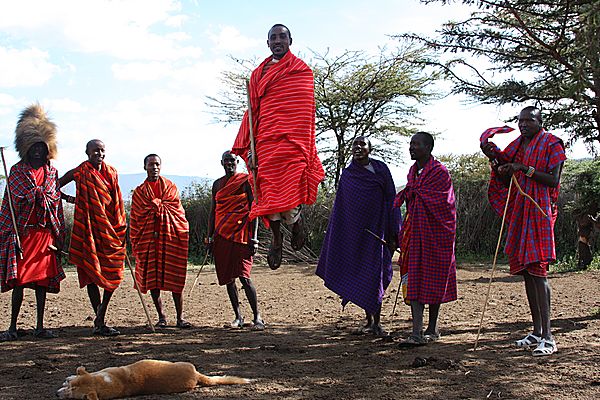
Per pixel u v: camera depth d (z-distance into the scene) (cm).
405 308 996
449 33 921
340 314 968
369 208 780
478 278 1366
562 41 844
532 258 654
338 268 789
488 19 892
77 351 698
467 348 683
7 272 759
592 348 652
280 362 643
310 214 1895
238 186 867
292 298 1145
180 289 872
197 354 682
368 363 631
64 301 1118
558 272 1422
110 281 800
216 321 921
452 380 558
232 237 859
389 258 796
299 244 613
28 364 637
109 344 738
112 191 819
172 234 874
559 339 703
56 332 822
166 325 880
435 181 724
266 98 586
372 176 786
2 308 1034
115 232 812
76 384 499
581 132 905
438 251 711
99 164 816
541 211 655
